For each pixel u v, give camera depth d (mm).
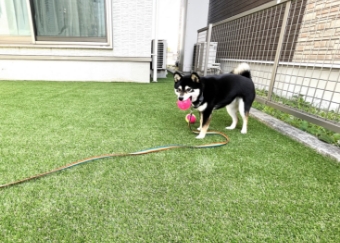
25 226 865
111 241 813
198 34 6402
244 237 854
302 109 2350
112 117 2254
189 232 867
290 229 902
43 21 4031
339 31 2520
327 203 1072
